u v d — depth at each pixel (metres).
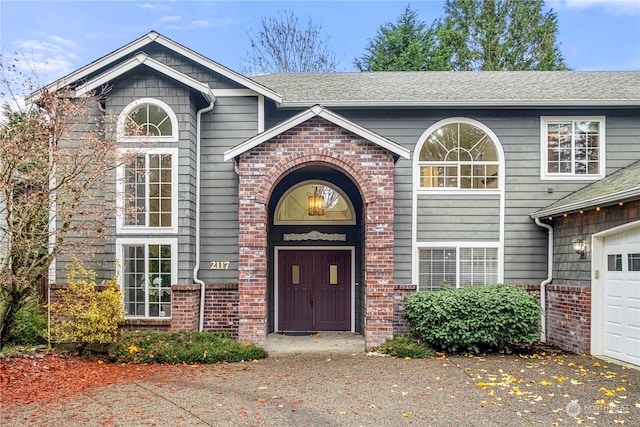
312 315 11.61
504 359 8.62
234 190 10.23
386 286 9.11
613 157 10.62
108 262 9.60
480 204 10.62
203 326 9.95
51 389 6.67
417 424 5.26
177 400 6.15
